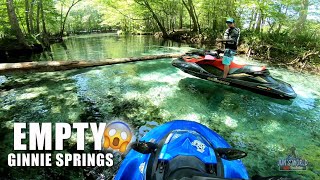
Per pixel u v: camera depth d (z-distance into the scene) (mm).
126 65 9008
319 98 5895
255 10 14070
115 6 28797
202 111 5000
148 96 5758
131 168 2293
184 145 1858
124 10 30250
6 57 12305
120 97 5656
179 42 19984
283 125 4508
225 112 5000
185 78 7270
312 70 8695
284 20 12992
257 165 3305
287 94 5465
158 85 6578
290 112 5078
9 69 5941
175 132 2164
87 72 7953
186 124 3104
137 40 22906
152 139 2789
